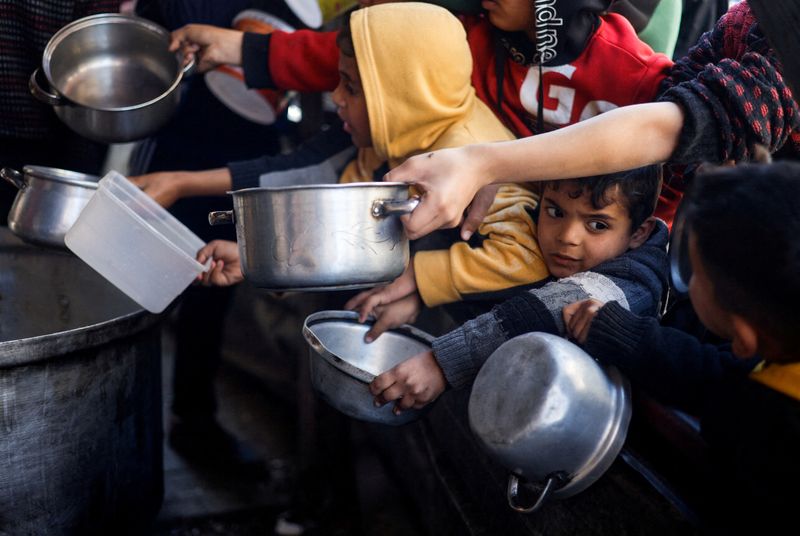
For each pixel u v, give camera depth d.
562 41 1.71
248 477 2.61
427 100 1.71
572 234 1.56
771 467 1.07
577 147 1.36
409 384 1.46
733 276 1.06
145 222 1.70
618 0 1.86
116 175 1.85
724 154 1.40
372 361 1.79
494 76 1.91
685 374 1.26
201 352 2.85
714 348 1.29
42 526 1.71
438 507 2.07
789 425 1.06
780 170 1.07
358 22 1.73
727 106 1.38
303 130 2.61
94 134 2.05
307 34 2.17
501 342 1.44
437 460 2.02
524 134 1.90
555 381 1.22
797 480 1.05
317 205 1.30
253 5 2.54
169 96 2.06
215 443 2.81
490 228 1.71
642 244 1.62
